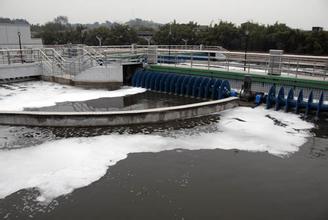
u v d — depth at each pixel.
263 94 18.00
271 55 18.30
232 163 10.51
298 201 8.33
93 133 13.09
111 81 22.58
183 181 9.30
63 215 7.65
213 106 16.06
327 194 8.68
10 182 9.10
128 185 9.05
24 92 20.30
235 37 51.75
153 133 13.16
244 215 7.70
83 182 9.17
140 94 21.09
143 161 10.59
